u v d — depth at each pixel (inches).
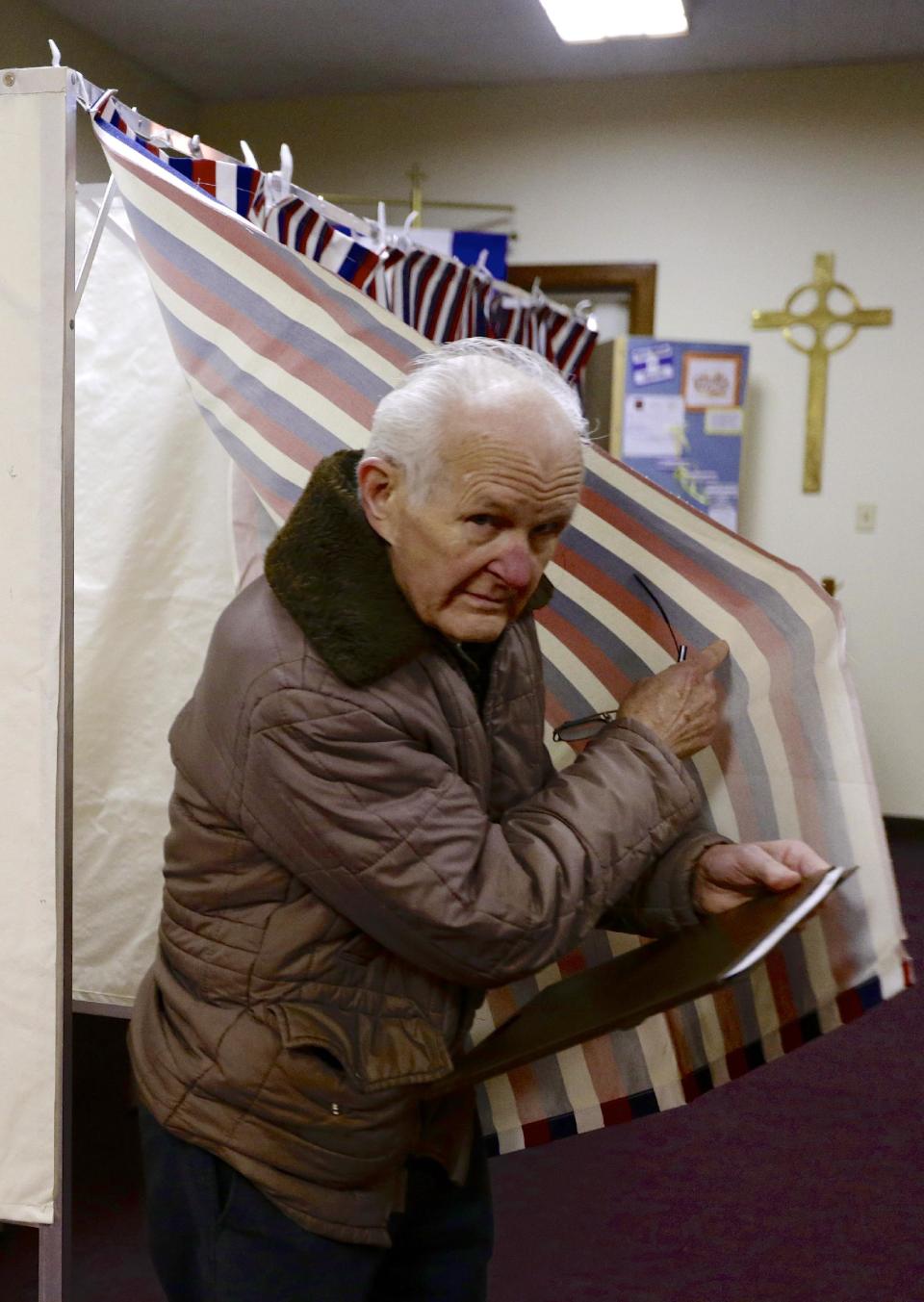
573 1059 58.4
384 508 38.7
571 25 168.1
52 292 51.0
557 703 57.1
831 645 51.4
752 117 193.2
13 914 53.3
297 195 83.4
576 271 201.0
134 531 82.4
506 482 36.7
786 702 52.0
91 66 180.1
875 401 193.2
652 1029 56.4
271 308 55.2
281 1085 41.1
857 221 191.3
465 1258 50.8
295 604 38.5
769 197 194.1
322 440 54.6
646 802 42.3
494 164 203.6
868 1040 116.9
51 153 50.5
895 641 196.2
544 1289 75.0
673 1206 85.9
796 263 194.1
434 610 38.7
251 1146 41.7
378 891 38.8
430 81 199.3
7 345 51.6
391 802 38.6
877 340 192.1
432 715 40.0
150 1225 45.3
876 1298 74.6
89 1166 88.7
